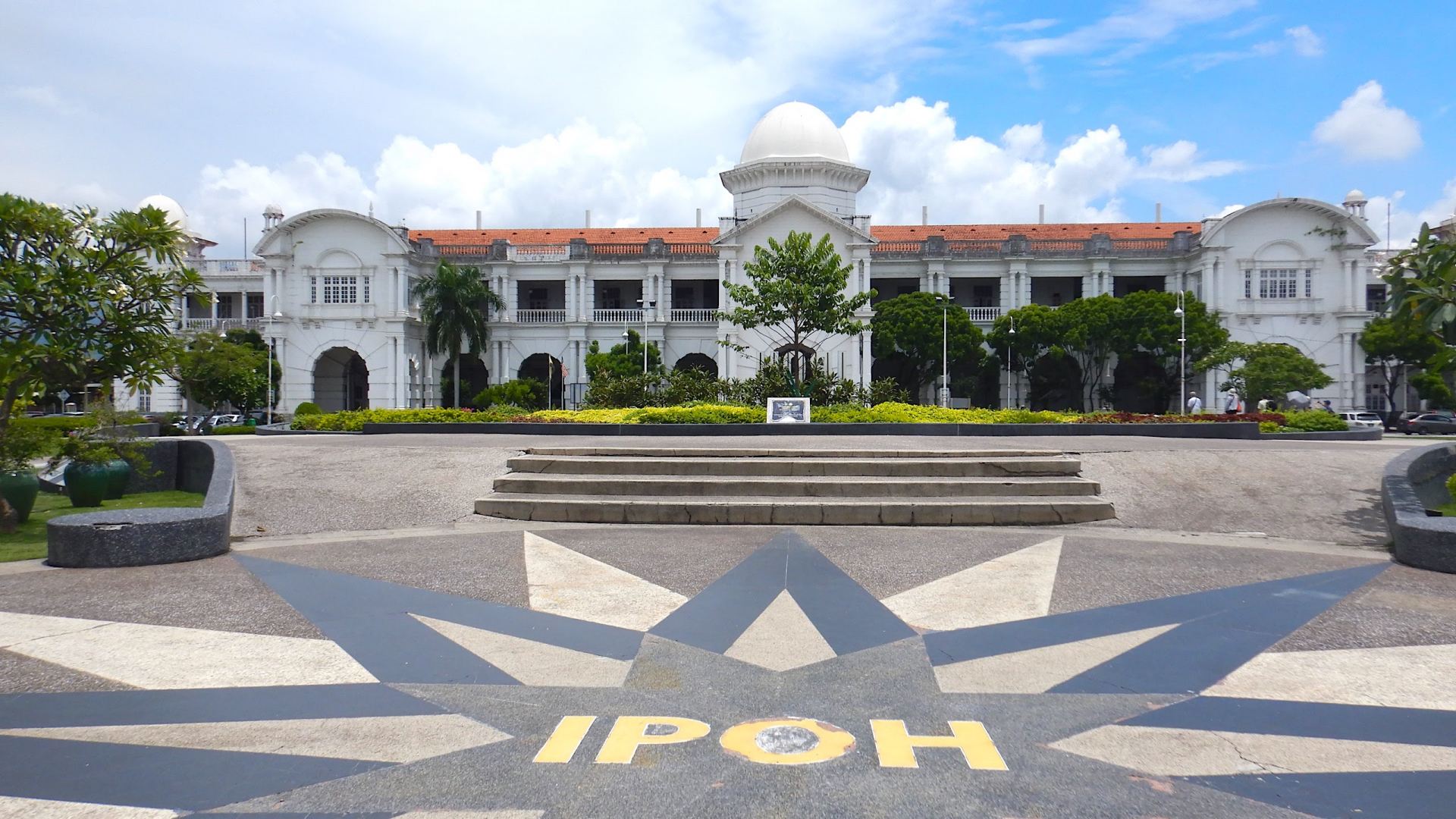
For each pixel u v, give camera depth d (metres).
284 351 58.25
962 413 27.92
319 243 58.62
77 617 7.38
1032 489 13.38
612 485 13.52
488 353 62.66
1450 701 5.46
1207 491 13.98
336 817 4.03
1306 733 4.98
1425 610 7.55
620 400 34.16
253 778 4.42
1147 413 60.09
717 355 56.03
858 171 59.03
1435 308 11.41
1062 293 64.56
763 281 34.44
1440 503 13.68
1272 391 47.34
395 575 9.05
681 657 6.34
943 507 12.39
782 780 4.38
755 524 12.39
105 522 9.57
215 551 10.12
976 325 57.28
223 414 56.50
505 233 68.25
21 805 4.13
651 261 61.44
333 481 14.91
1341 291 56.25
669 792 4.26
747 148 60.81
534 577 8.94
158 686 5.73
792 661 6.26
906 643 6.69
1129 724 5.11
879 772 4.48
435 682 5.81
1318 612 7.52
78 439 14.38
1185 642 6.70
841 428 24.19
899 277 62.41
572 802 4.16
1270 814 4.07
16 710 5.33
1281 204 56.09
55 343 12.02
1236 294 56.97
